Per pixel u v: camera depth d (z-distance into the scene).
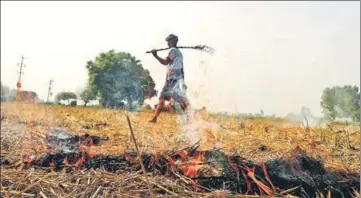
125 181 3.05
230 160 3.40
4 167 3.74
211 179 3.13
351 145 4.23
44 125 6.35
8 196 2.79
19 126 6.25
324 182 3.04
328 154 3.80
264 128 5.65
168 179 3.14
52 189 2.89
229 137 4.91
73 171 3.44
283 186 3.03
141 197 2.74
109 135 5.16
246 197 2.82
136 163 3.60
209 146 4.20
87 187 2.86
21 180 3.14
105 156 3.84
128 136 5.10
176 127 5.45
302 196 2.89
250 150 4.03
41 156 3.96
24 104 9.68
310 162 3.30
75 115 7.58
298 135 4.88
